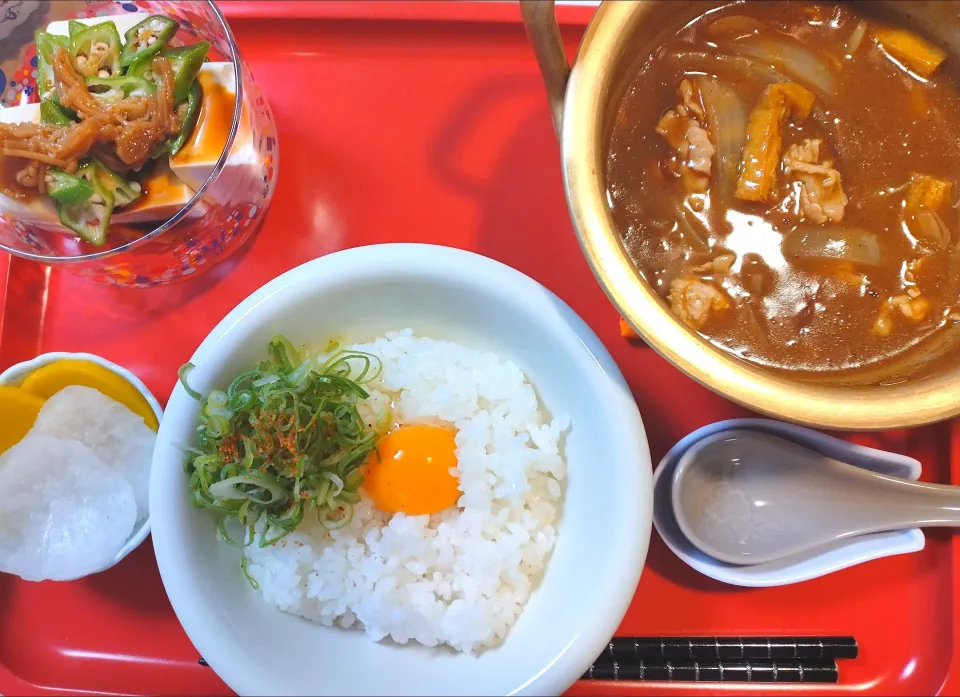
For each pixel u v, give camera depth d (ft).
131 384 1.03
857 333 0.84
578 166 0.78
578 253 1.10
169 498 0.87
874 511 0.97
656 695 0.99
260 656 0.85
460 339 1.04
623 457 0.85
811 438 0.98
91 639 1.03
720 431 0.97
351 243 1.12
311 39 1.17
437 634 0.92
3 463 0.98
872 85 0.89
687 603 1.02
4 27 1.07
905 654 1.01
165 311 1.11
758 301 0.85
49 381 1.00
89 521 0.99
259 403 0.91
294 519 0.91
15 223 1.04
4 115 1.04
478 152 1.14
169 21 1.06
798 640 0.99
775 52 0.89
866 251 0.85
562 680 0.82
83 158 0.99
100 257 0.95
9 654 1.03
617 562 0.83
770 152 0.86
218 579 0.90
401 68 1.16
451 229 1.12
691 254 0.87
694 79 0.90
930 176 0.86
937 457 1.04
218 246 1.09
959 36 0.85
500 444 0.97
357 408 0.98
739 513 1.02
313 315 0.96
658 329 0.74
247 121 1.02
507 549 0.93
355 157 1.14
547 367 0.96
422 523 0.97
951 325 0.84
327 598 0.94
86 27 1.03
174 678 1.02
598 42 0.80
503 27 1.15
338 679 0.86
